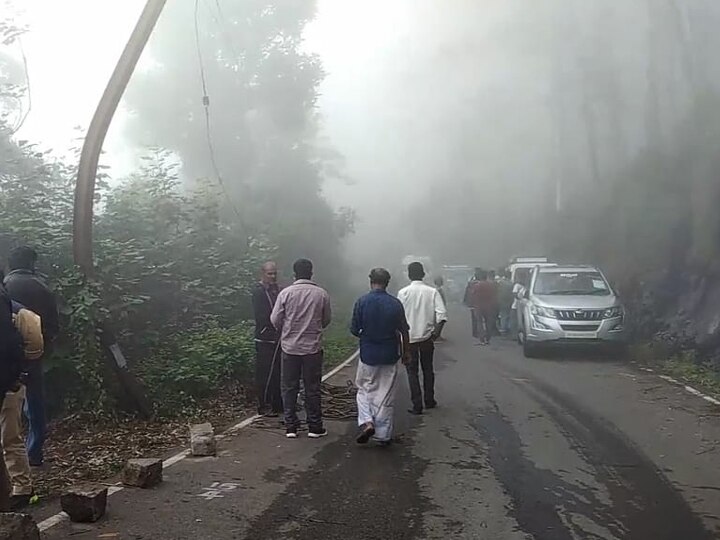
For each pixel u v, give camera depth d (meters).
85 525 5.20
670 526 5.24
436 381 12.13
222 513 5.46
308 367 8.05
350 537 5.00
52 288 8.32
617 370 13.46
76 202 8.54
